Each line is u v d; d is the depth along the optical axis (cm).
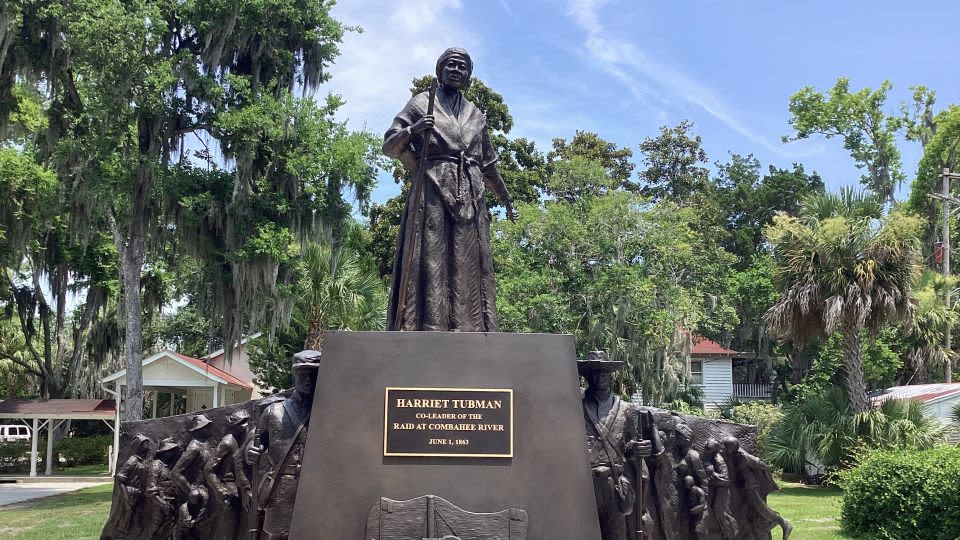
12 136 2300
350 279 2155
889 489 1188
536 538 575
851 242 1905
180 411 3875
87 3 1850
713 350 3747
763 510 723
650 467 686
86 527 1370
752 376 4028
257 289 1997
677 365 2650
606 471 643
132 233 2031
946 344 2733
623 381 2642
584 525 580
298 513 566
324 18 2108
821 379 2664
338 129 2069
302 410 638
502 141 3334
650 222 2616
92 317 3091
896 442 1819
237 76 2019
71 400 2916
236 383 2825
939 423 1961
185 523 674
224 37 1980
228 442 675
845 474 1392
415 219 699
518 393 604
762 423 2294
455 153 723
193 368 2712
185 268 2414
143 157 1922
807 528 1319
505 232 2573
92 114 1861
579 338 2484
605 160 4203
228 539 667
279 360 2531
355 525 568
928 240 3347
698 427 726
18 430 3609
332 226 2084
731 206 4694
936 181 3347
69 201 1986
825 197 2059
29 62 2014
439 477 582
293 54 2122
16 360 3344
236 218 1962
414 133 710
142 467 696
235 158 1984
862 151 3725
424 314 692
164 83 1872
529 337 619
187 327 4150
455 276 700
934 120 3472
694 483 703
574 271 2514
